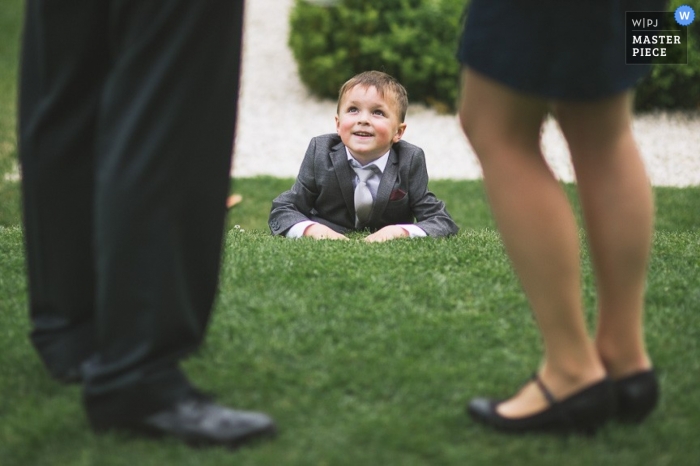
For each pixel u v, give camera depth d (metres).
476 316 2.41
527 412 1.81
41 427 1.80
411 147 4.02
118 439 1.74
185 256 1.75
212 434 1.72
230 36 1.75
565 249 1.71
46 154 1.88
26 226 1.96
